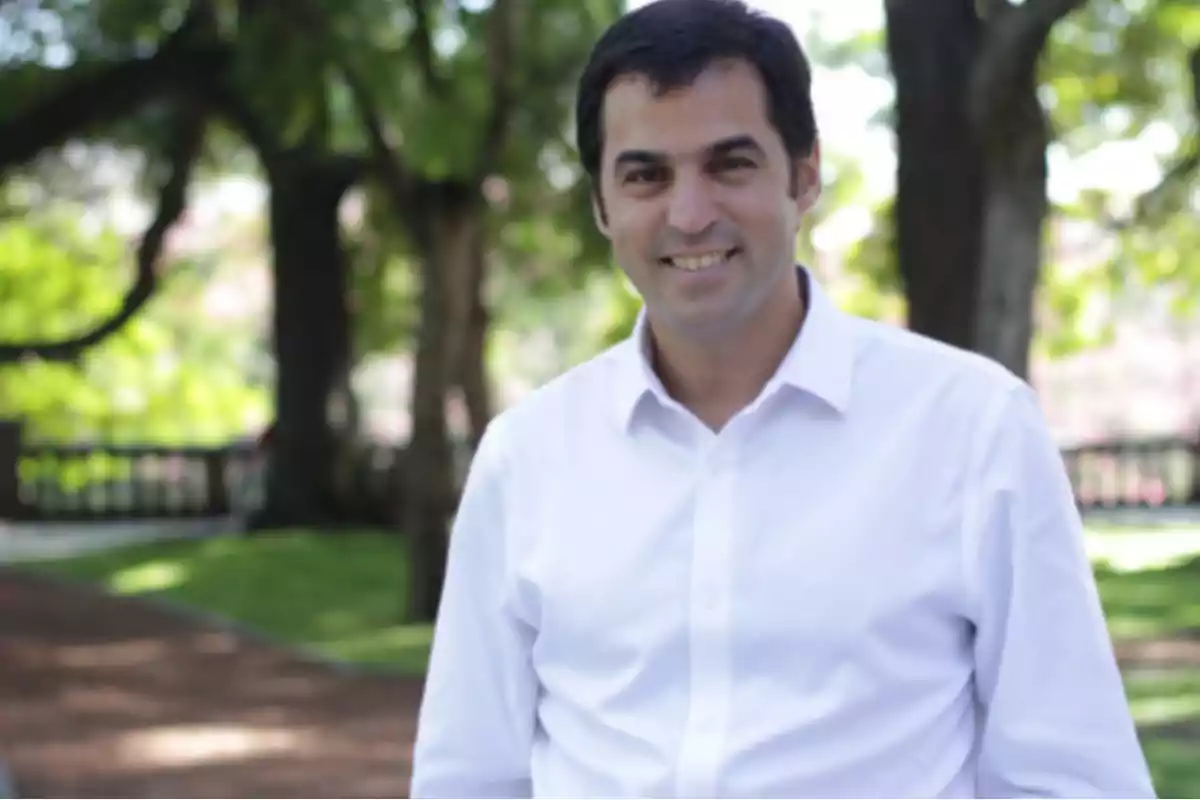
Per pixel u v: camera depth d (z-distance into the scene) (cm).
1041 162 868
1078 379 4353
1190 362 4291
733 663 235
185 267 3172
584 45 1514
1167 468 2520
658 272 242
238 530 2395
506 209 1920
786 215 241
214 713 1144
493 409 2366
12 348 1795
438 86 1459
